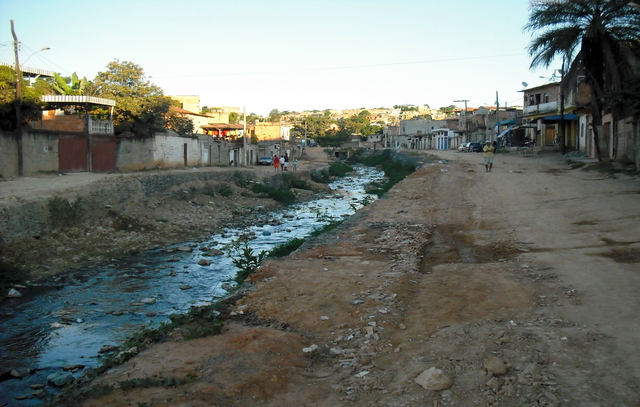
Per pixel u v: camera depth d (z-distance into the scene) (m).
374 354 6.46
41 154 28.00
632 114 25.20
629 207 16.22
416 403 5.04
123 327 10.65
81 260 16.89
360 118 166.50
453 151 69.12
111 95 42.81
